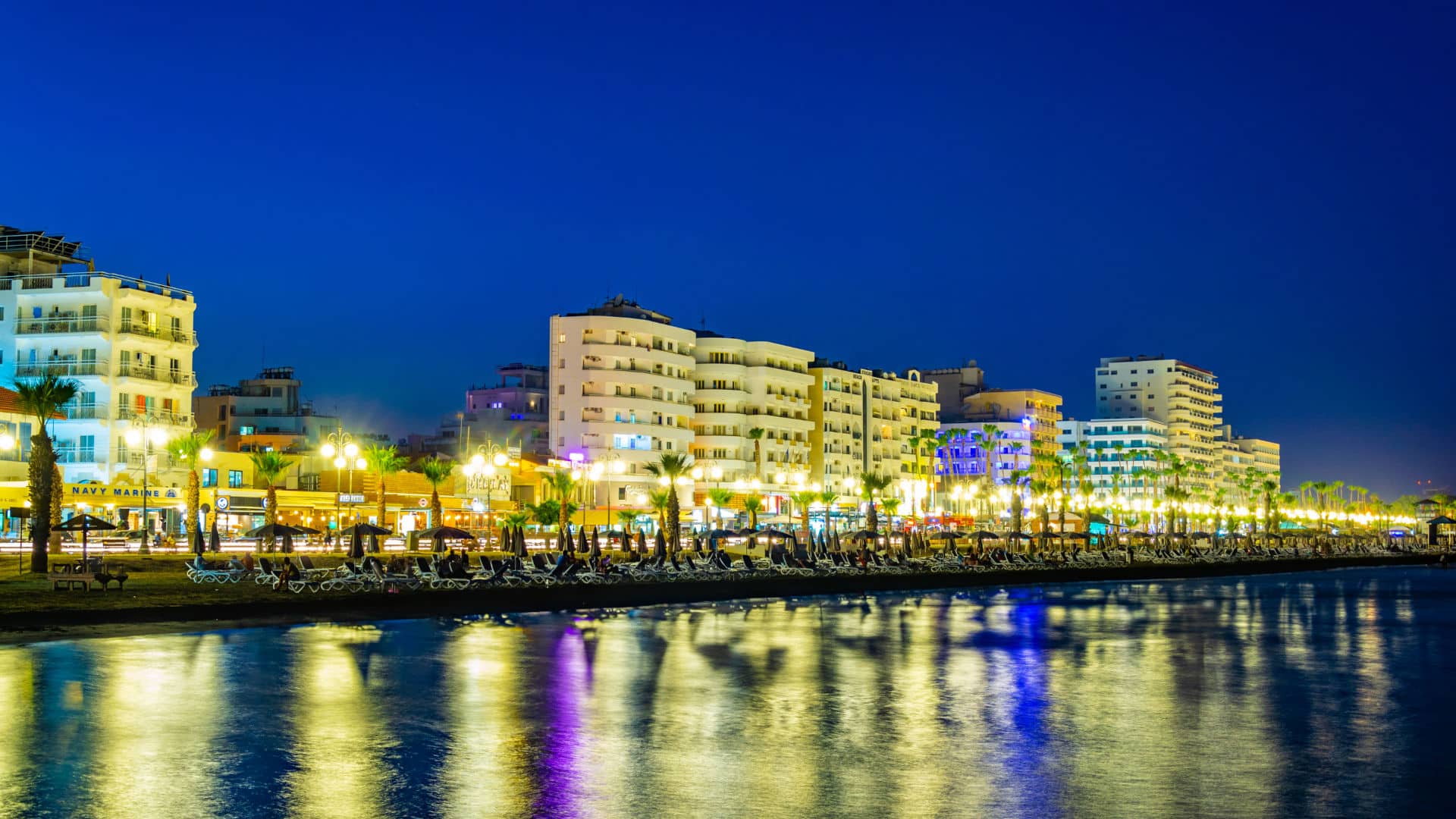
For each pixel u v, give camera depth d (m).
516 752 22.03
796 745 22.98
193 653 34.84
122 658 33.28
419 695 28.17
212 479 91.44
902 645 40.94
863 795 19.23
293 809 17.86
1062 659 37.28
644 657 36.22
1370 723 26.23
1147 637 44.91
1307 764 21.94
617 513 122.00
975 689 30.58
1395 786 20.28
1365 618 55.41
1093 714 26.92
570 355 136.62
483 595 54.00
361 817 17.55
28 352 91.75
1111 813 18.44
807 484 152.12
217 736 22.91
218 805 18.00
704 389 148.75
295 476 103.50
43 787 18.84
